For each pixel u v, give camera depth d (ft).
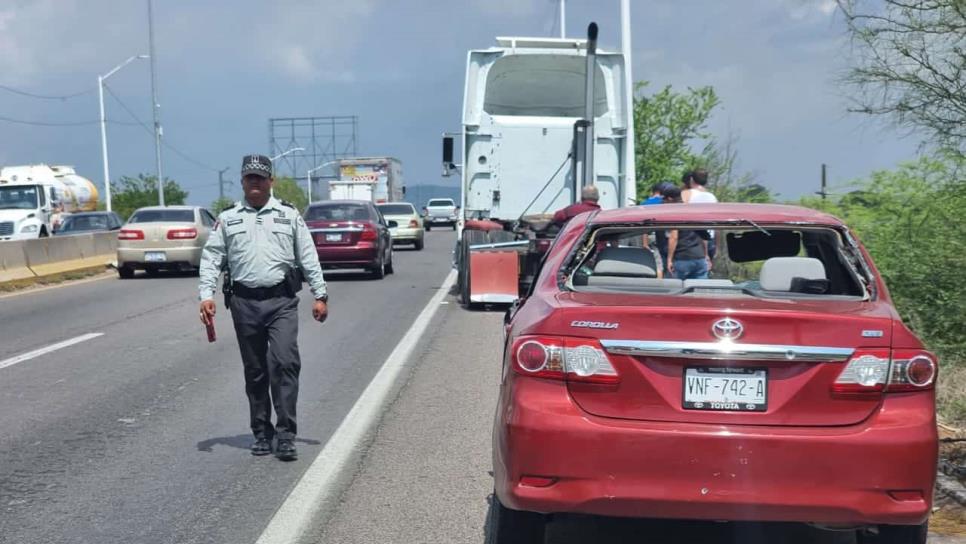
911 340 14.20
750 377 14.14
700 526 18.95
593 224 17.81
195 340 42.11
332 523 18.90
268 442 23.93
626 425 14.14
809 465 13.83
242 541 17.93
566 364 14.40
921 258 32.42
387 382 32.50
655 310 14.21
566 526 19.02
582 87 56.34
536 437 14.25
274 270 23.25
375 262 71.92
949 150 29.50
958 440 22.80
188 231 77.87
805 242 20.54
